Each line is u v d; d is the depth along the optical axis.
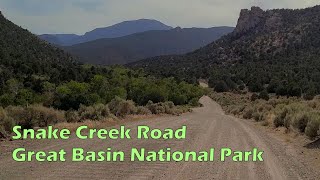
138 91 73.12
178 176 9.66
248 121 33.84
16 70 124.62
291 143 17.39
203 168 10.83
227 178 9.66
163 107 42.62
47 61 167.25
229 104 97.56
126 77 93.56
